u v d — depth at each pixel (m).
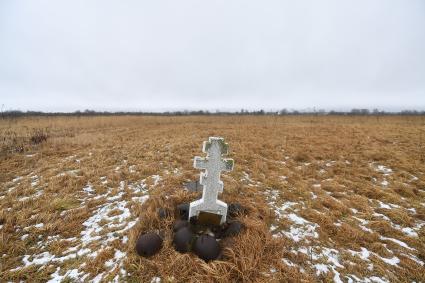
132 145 11.62
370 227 4.50
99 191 5.90
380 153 9.47
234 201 5.11
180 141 12.73
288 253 3.61
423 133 14.97
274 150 10.48
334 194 5.93
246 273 3.09
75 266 3.37
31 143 11.48
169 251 3.49
